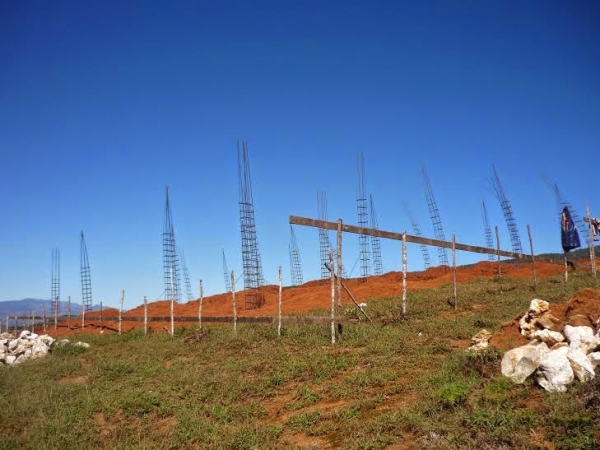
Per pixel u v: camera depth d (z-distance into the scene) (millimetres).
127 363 16203
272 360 13602
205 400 11266
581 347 8305
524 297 18219
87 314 38094
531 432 6512
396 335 13992
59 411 11383
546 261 34406
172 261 31047
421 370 10508
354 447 7449
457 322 14789
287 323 16844
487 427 6820
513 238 35344
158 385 12836
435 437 6977
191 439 9062
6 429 10797
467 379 8875
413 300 20500
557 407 6801
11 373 16797
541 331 9336
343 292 27141
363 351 12766
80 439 9703
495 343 10883
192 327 22125
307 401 9953
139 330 24938
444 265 35781
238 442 8492
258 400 10773
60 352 21188
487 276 30547
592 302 10617
